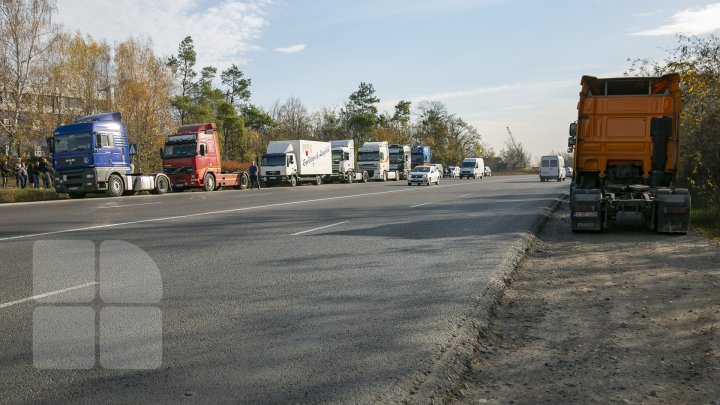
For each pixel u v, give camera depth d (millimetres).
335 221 14422
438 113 106312
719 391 3711
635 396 3666
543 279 7496
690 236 11406
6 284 6707
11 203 23188
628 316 5527
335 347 4578
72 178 26828
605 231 12625
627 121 12477
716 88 14211
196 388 3713
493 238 11211
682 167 15688
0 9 36844
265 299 6148
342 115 89312
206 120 61375
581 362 4328
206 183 33094
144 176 29656
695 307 5754
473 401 3668
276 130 80500
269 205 20047
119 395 3592
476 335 4977
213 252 9344
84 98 44875
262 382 3828
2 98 36344
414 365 4180
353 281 7113
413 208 18766
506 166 128125
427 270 7855
